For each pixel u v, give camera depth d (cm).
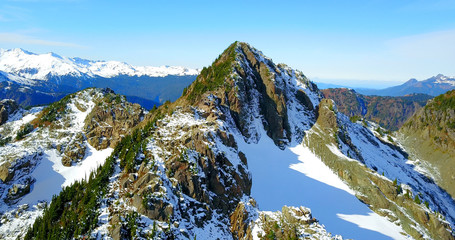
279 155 12025
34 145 11856
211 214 7081
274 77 14688
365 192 10406
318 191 10081
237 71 13588
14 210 9181
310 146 12900
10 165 10262
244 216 7206
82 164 11725
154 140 8588
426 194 13262
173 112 10206
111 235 5591
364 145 15575
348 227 8544
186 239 5978
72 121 13700
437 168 15875
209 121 9494
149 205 6225
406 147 18200
